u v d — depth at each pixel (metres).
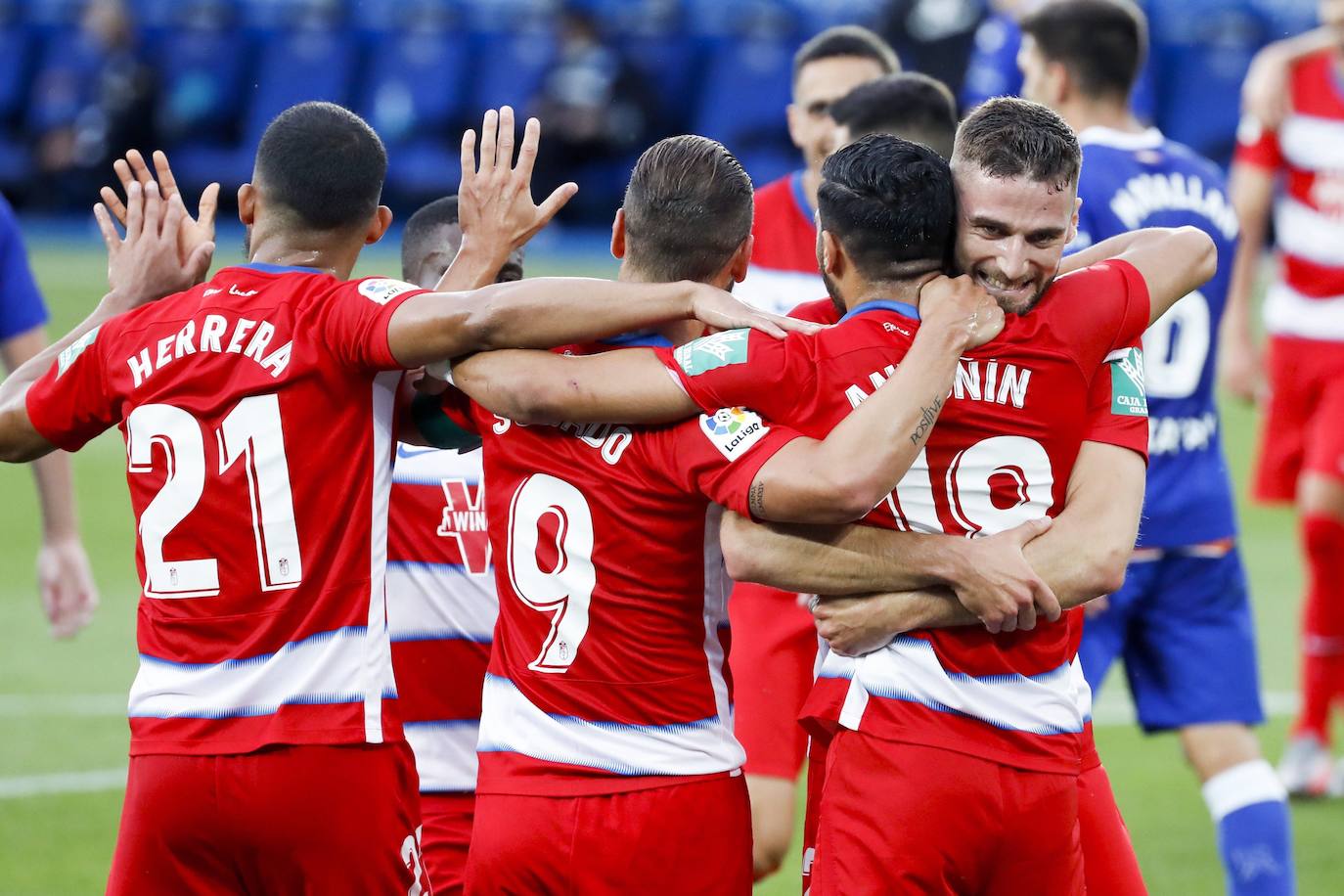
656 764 11.34
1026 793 11.18
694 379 11.01
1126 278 11.64
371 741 11.64
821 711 11.77
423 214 14.94
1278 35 65.75
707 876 11.41
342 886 11.66
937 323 10.86
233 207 67.38
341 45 69.56
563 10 66.81
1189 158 16.92
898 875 11.05
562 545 11.45
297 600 11.62
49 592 16.72
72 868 18.41
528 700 11.53
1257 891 16.12
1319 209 24.03
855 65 18.28
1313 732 22.02
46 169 68.88
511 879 11.48
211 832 11.62
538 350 11.36
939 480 11.20
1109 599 16.47
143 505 11.92
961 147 11.24
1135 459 11.52
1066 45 17.03
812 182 17.95
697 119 66.94
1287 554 35.91
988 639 11.22
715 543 11.59
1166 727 16.77
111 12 68.00
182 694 11.69
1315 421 23.47
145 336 11.99
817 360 11.08
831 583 11.16
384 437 11.94
